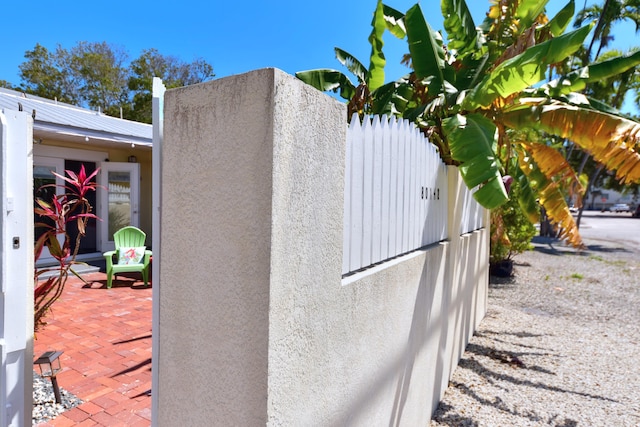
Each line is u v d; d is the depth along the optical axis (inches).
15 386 62.9
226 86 39.9
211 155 41.3
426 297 99.0
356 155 64.1
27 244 64.7
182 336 44.5
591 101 172.4
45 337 148.6
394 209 82.6
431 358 106.9
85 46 1045.2
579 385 139.0
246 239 38.5
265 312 37.1
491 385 136.0
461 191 141.9
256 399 38.0
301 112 41.8
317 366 47.4
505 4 193.3
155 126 49.8
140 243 256.5
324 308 48.8
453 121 135.9
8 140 61.2
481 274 206.1
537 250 570.3
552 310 251.4
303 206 42.9
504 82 136.9
